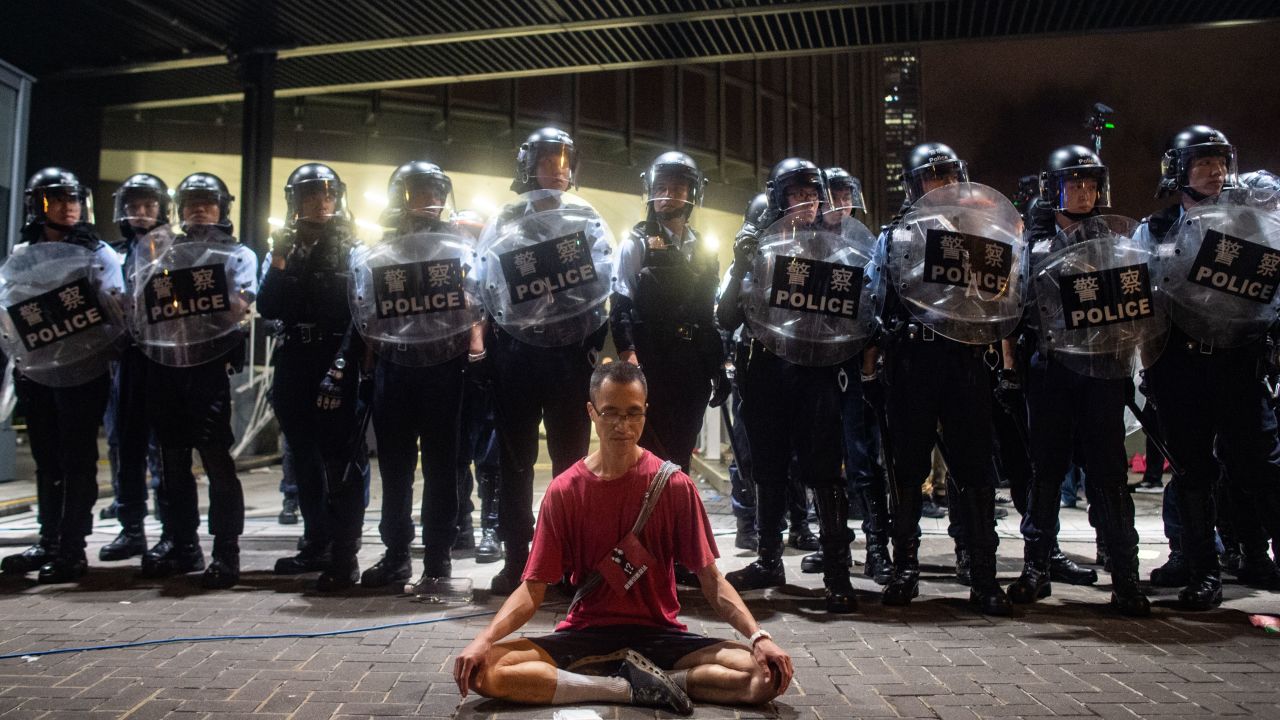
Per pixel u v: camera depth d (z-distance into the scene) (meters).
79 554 4.48
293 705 2.63
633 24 8.65
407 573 4.34
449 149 16.52
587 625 2.75
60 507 4.69
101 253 4.52
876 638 3.43
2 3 8.81
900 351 3.97
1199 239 3.83
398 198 4.13
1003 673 2.97
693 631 3.56
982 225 3.76
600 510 2.69
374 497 8.12
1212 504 3.96
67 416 4.44
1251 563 4.41
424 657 3.14
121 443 5.00
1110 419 3.84
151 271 4.27
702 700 2.63
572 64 10.02
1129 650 3.25
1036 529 4.10
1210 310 3.82
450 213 4.31
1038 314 3.91
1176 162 4.02
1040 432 4.03
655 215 4.27
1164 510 4.55
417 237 4.05
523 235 3.98
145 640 3.34
